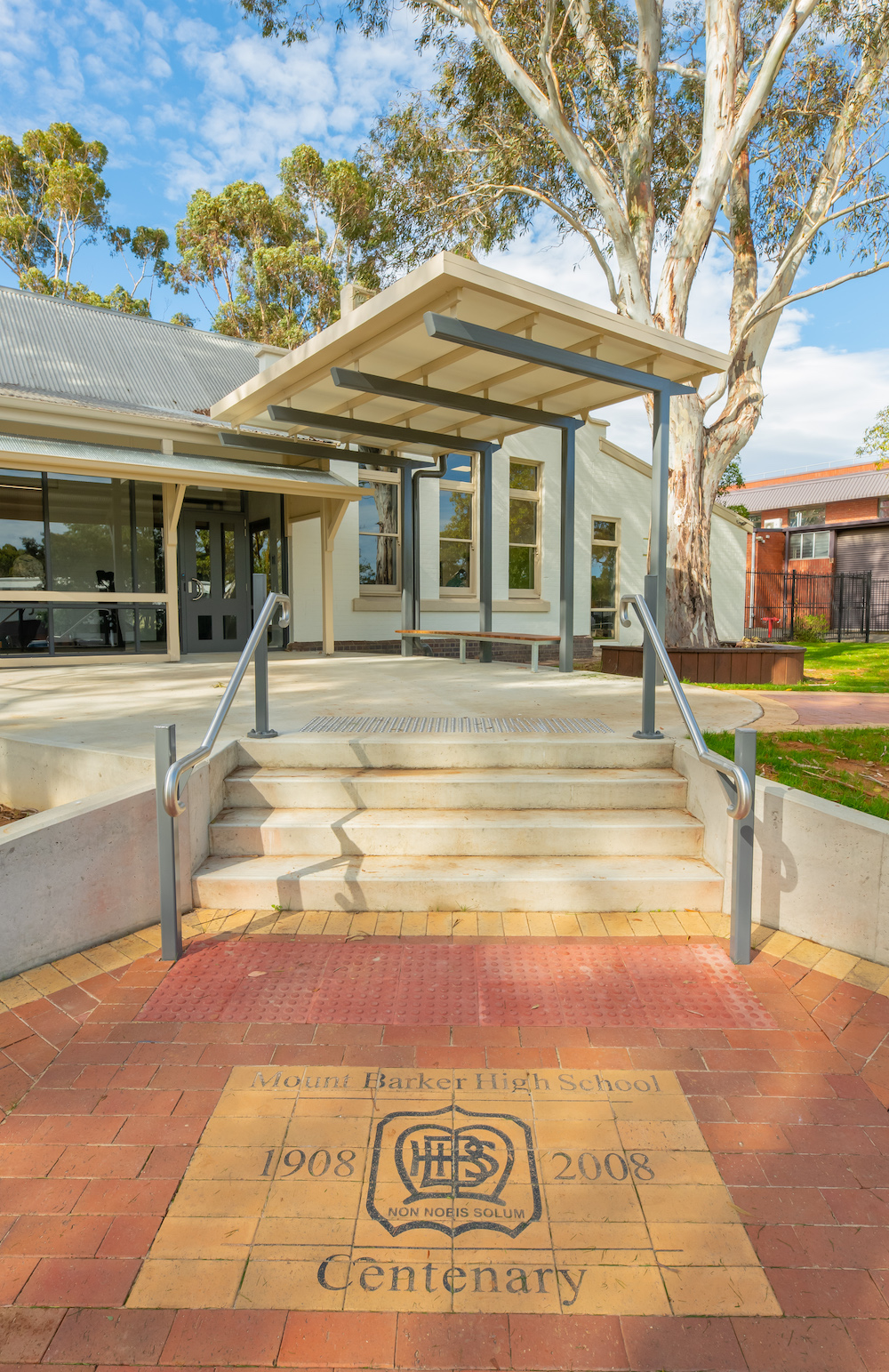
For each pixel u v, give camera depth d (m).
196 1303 1.73
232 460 11.48
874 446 20.34
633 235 11.05
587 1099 2.39
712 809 3.91
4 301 12.86
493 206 13.25
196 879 3.79
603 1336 1.65
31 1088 2.45
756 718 6.09
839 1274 1.81
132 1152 2.18
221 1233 1.92
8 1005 2.94
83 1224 1.94
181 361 13.70
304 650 12.95
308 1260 1.84
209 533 12.28
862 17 9.73
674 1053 2.63
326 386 8.34
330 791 4.37
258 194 30.38
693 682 9.84
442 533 14.66
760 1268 1.82
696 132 12.95
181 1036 2.73
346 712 5.80
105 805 3.45
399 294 5.91
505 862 3.97
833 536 27.94
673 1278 1.79
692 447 11.26
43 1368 1.59
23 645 10.07
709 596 11.55
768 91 9.88
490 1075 2.50
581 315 6.35
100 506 10.76
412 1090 2.43
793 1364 1.59
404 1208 1.99
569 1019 2.83
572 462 8.95
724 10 9.87
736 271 12.30
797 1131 2.27
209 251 32.09
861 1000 2.97
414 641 12.15
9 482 10.02
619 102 10.41
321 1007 2.91
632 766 4.66
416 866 3.90
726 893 3.74
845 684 10.12
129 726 5.30
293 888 3.76
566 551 8.88
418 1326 1.68
